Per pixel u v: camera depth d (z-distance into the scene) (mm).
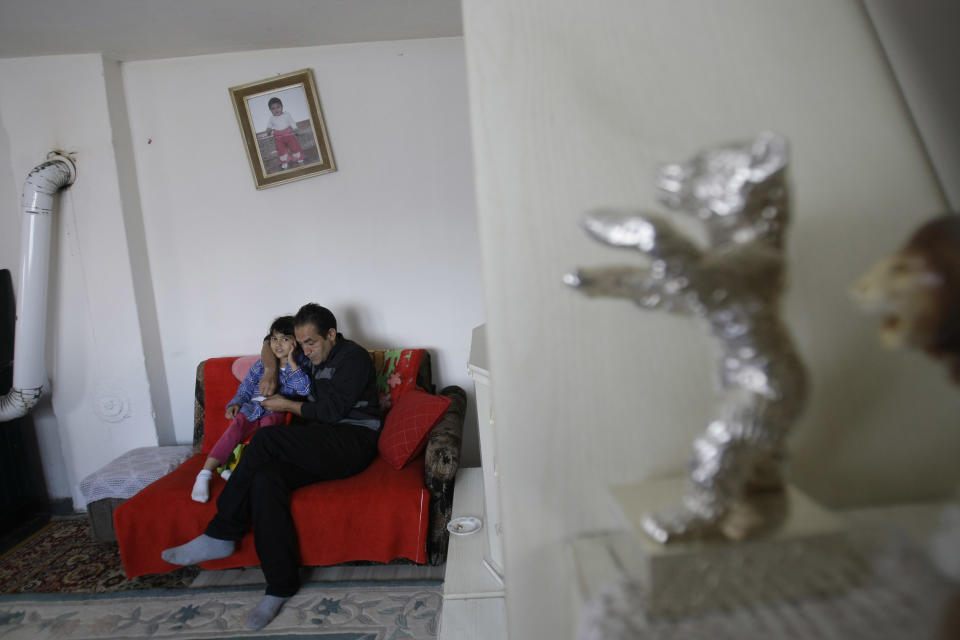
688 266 342
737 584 371
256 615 1787
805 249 502
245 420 2240
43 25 2139
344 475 2078
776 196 356
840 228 505
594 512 501
